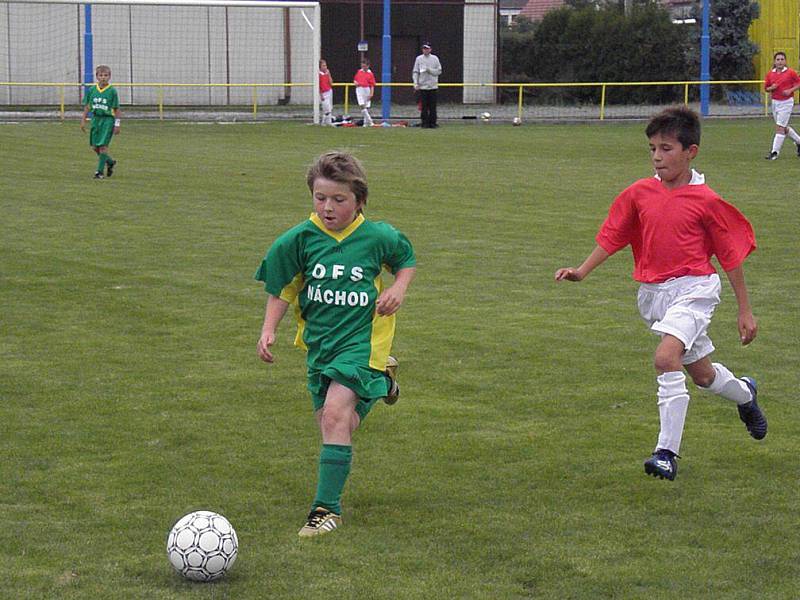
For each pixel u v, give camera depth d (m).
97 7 80.81
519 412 14.64
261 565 10.01
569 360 17.19
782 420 14.29
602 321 19.75
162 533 10.71
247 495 11.74
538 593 9.47
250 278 23.17
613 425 14.09
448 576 9.79
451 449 13.20
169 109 79.88
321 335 11.00
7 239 27.33
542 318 19.97
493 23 93.19
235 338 18.53
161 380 16.08
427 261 25.02
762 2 95.00
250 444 13.36
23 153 48.16
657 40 93.75
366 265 10.92
